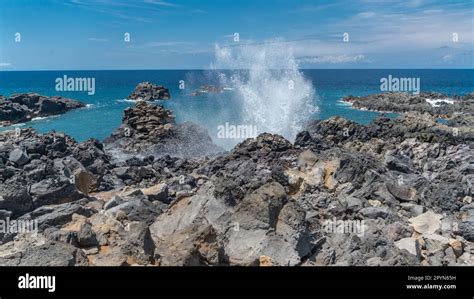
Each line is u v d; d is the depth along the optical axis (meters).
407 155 37.38
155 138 47.25
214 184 19.61
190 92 116.50
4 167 26.19
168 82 165.25
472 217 22.25
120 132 49.69
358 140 45.25
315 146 39.31
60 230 18.89
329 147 39.47
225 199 18.67
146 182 30.42
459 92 128.88
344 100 101.81
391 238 19.39
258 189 18.30
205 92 113.00
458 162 33.47
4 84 155.00
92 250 16.97
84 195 25.30
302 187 24.33
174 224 18.75
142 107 51.44
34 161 28.39
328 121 50.28
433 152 37.25
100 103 95.25
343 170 26.19
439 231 20.59
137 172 31.48
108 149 46.12
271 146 35.97
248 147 35.81
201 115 67.06
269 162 31.86
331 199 23.05
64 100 86.00
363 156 31.31
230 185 19.03
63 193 23.94
